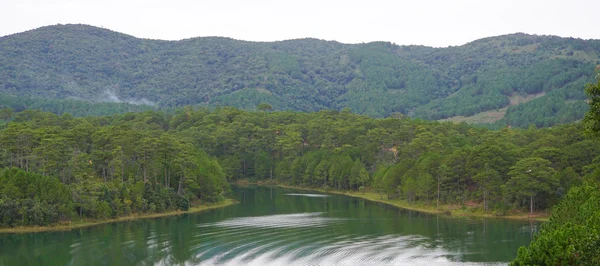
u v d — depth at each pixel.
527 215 155.38
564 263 64.06
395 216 163.62
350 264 103.12
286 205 192.50
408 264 103.00
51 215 137.38
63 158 162.25
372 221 153.75
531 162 153.62
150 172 177.50
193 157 193.50
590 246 63.16
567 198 91.06
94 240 124.62
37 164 170.00
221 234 132.88
